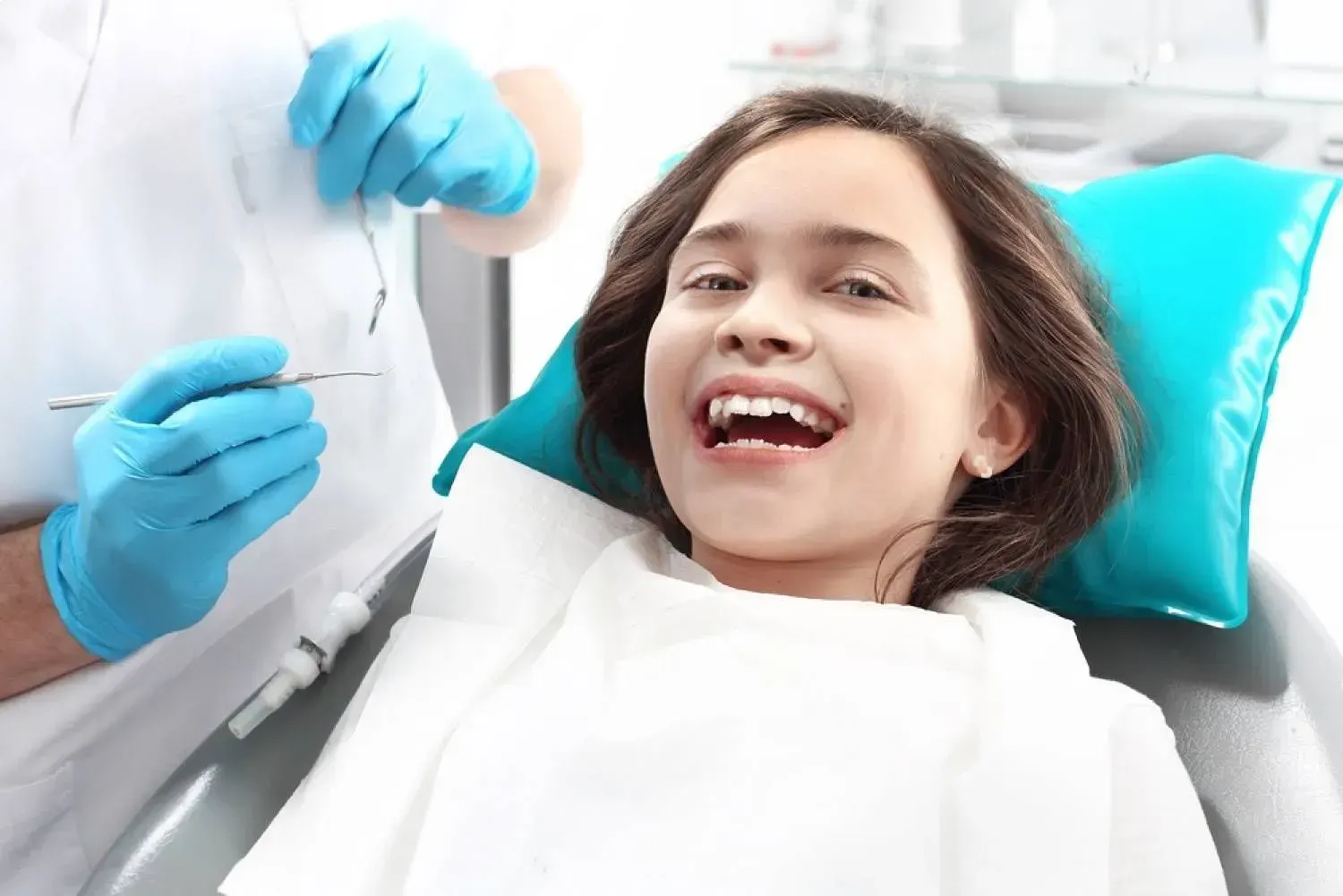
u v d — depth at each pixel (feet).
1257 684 2.79
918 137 2.91
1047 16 4.26
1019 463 3.07
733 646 2.42
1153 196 3.28
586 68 4.85
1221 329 3.04
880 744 2.26
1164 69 4.20
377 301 3.21
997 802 2.16
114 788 3.16
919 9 4.35
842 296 2.63
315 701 2.79
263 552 3.27
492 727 2.39
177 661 3.17
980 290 2.86
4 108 2.75
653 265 3.20
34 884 3.01
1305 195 3.17
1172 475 2.97
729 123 3.13
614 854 2.16
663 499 3.39
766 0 4.53
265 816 2.57
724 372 2.61
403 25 3.06
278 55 3.07
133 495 2.57
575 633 2.58
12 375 2.79
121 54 2.88
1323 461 4.75
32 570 2.80
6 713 2.87
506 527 2.95
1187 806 2.30
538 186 3.69
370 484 3.54
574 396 3.44
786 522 2.58
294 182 3.10
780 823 2.13
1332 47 4.08
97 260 2.88
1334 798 2.49
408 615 2.85
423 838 2.26
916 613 2.52
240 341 2.67
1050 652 2.47
